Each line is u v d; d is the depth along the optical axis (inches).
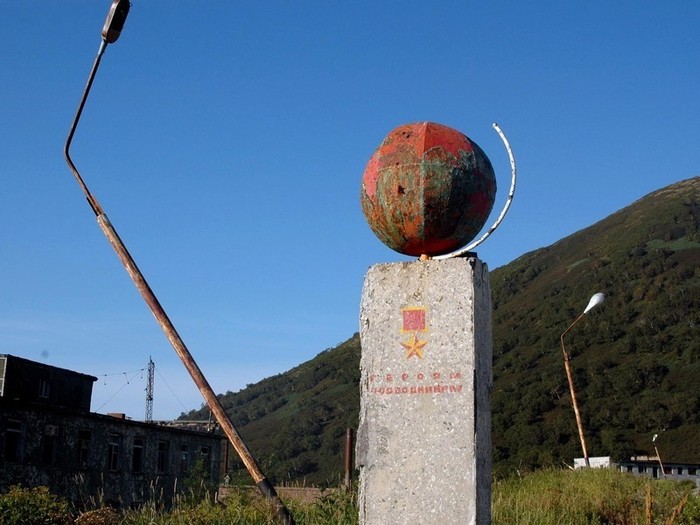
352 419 2110.0
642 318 2288.4
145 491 1362.0
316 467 1873.8
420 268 218.5
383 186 214.2
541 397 1862.7
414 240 217.3
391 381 215.3
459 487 205.5
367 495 211.5
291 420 2491.4
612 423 1690.5
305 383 3006.9
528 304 2874.0
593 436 1600.6
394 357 216.2
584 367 2032.5
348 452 426.6
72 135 333.4
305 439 2149.4
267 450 2164.1
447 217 211.8
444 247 219.3
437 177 209.8
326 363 3164.4
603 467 827.4
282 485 457.4
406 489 208.7
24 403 1118.4
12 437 1107.3
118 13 318.3
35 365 1326.3
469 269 214.7
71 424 1214.3
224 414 307.0
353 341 3403.1
